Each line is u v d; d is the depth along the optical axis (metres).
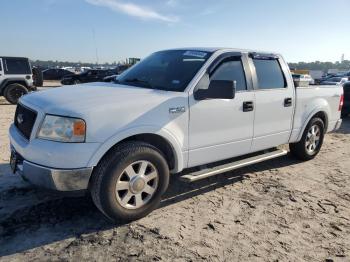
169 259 2.97
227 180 4.89
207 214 3.81
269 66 4.86
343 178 5.19
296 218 3.82
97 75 26.55
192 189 4.51
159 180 3.60
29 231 3.32
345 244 3.34
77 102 3.25
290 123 5.16
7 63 13.70
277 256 3.09
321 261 3.05
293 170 5.45
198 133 3.89
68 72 35.81
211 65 4.07
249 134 4.50
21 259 2.89
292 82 5.15
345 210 4.09
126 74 4.68
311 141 5.81
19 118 3.68
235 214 3.85
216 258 3.01
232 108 4.19
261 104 4.56
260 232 3.48
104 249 3.07
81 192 3.19
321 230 3.59
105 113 3.19
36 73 15.55
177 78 3.99
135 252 3.04
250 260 3.01
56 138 3.08
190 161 3.93
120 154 3.26
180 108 3.67
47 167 3.06
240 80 4.38
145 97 3.52
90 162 3.11
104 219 3.59
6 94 13.70
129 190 3.40
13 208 3.75
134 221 3.58
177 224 3.56
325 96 5.82
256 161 4.66
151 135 3.58
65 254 2.98
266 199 4.29
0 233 3.26
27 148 3.19
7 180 4.52
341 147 7.18
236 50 4.48
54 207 3.81
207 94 3.68
